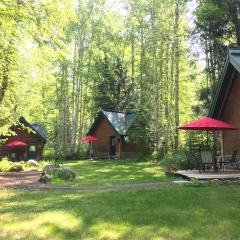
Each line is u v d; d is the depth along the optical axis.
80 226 7.79
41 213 9.10
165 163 24.61
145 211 8.92
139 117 35.84
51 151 47.84
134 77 48.09
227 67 18.48
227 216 8.30
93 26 40.97
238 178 14.80
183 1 29.78
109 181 16.45
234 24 29.27
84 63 44.38
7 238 7.10
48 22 16.31
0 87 22.84
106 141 43.16
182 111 40.09
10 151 39.88
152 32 31.81
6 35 16.22
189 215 8.42
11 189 14.34
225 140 20.19
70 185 15.24
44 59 21.70
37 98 27.39
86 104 50.34
